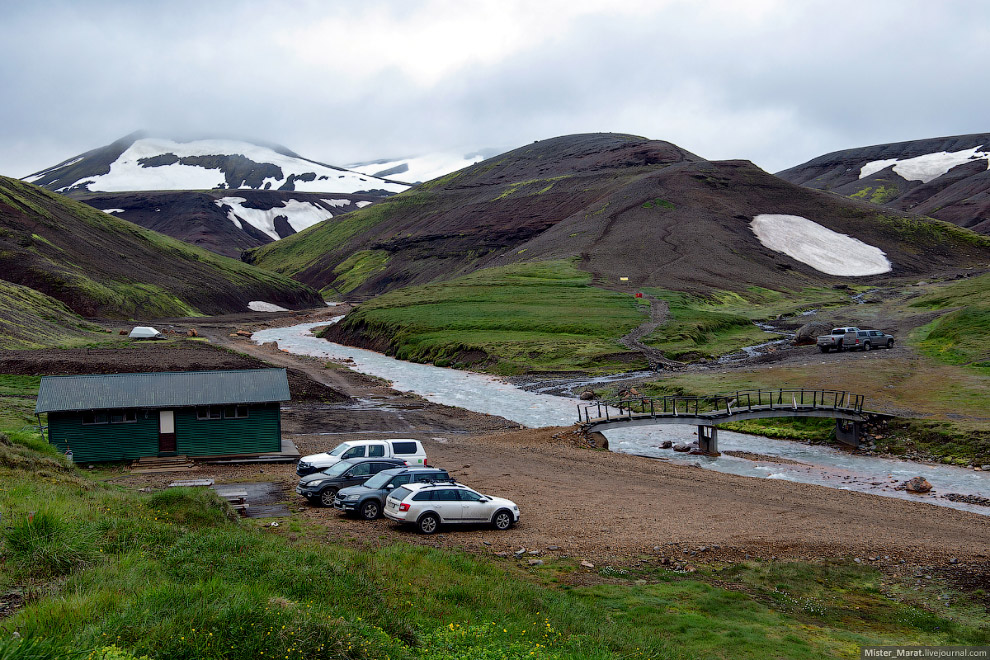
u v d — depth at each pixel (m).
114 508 16.77
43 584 10.55
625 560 19.89
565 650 11.54
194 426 36.78
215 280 188.75
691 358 80.69
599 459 38.34
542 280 141.50
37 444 24.61
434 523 21.48
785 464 38.97
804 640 14.42
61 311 111.50
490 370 82.62
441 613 12.71
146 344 87.69
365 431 47.38
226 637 8.44
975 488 32.81
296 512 24.27
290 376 64.31
